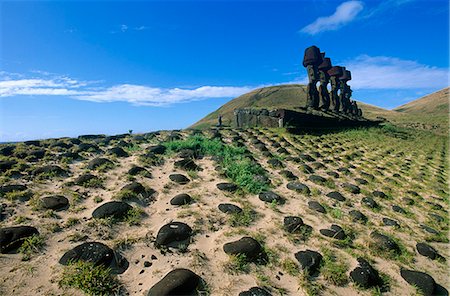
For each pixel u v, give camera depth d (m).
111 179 5.73
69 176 5.75
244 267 3.67
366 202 6.20
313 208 5.54
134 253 3.72
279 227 4.68
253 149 9.47
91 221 4.21
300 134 13.16
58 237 3.84
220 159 7.46
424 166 10.79
